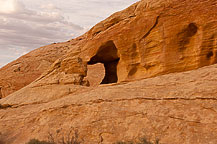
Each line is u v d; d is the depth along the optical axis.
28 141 11.15
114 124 9.59
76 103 12.00
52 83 16.73
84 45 17.17
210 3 10.67
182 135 7.62
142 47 13.22
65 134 10.52
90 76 32.53
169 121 8.30
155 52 12.73
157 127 8.38
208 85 8.73
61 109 12.34
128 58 14.11
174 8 11.80
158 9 12.34
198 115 7.84
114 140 8.97
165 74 12.30
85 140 9.70
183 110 8.38
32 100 15.87
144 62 13.20
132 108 9.85
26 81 33.94
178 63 11.86
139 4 13.47
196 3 11.10
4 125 13.78
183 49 11.81
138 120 9.15
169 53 12.10
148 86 10.91
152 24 12.60
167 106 8.96
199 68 10.92
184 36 11.63
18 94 17.45
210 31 10.73
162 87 10.29
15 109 15.33
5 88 35.25
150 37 12.84
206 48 10.95
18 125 13.30
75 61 16.97
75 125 10.70
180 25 11.58
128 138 8.68
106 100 11.05
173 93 9.38
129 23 13.79
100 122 10.03
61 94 15.20
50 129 11.44
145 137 8.26
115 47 15.62
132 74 14.20
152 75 12.81
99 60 17.75
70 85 15.85
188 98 8.66
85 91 14.47
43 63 35.69
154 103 9.47
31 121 13.07
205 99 8.20
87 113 11.05
